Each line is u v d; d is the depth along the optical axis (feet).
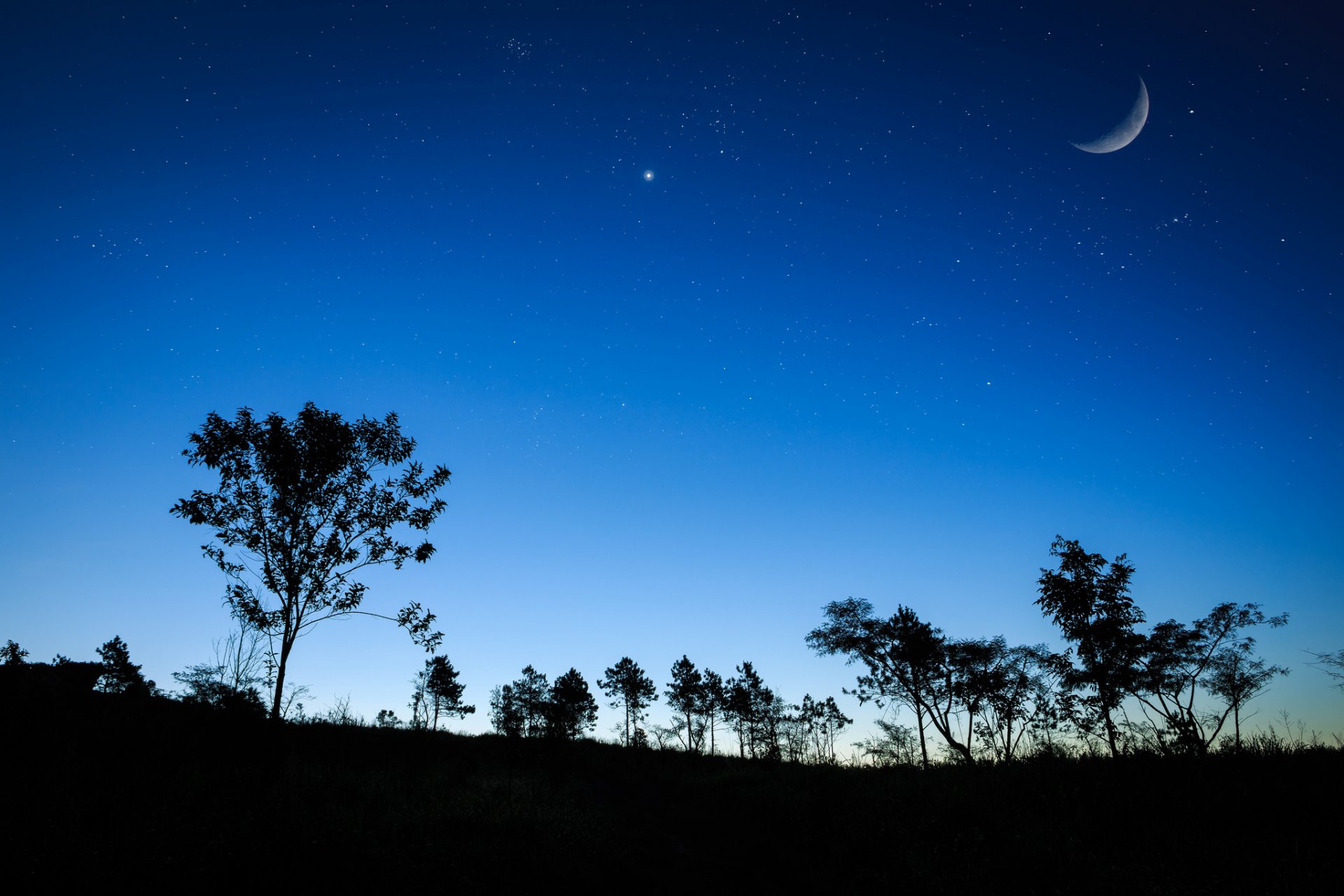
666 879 45.34
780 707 155.12
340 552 53.67
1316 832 36.01
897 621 119.55
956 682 109.70
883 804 55.83
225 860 33.47
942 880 38.96
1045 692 98.17
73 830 33.42
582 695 138.92
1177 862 34.96
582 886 41.73
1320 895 29.94
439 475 58.49
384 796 52.39
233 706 51.34
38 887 28.55
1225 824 39.11
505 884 39.06
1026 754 69.26
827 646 121.80
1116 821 42.06
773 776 83.10
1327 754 49.11
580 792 76.18
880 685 118.93
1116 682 68.85
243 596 51.90
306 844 36.60
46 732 46.50
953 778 60.75
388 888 34.91
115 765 44.37
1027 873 37.32
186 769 46.19
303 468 53.52
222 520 52.06
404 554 55.77
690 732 172.14
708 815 66.33
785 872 45.75
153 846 33.60
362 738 85.46
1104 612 72.33
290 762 54.80
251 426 53.62
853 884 41.55
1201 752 50.98
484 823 49.11
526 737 83.97
